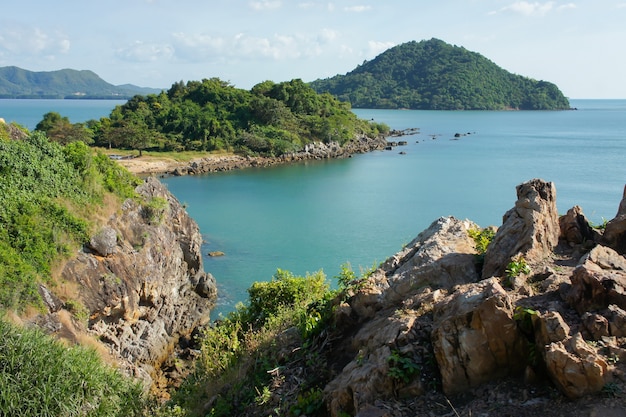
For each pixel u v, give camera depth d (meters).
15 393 12.09
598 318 7.75
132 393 14.49
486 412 7.25
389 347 8.80
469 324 8.08
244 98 137.12
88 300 23.27
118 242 26.11
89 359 14.47
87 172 26.42
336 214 60.50
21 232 21.84
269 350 12.43
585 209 57.25
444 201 66.19
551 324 7.66
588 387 6.89
